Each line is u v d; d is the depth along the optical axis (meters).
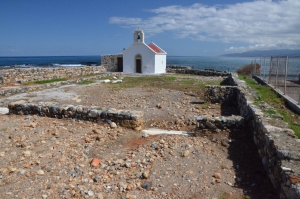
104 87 18.09
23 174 5.04
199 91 15.88
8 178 4.88
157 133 8.20
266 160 5.17
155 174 5.23
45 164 5.51
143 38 32.47
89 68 30.91
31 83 20.36
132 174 5.25
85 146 6.71
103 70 34.78
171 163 5.71
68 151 6.30
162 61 33.59
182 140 7.21
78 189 4.57
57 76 24.66
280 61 15.64
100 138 7.21
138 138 7.54
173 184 4.85
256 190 4.61
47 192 4.42
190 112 10.80
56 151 6.26
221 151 6.43
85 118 8.87
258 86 15.50
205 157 6.02
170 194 4.54
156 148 6.61
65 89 17.03
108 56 36.62
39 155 5.95
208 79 22.80
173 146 6.69
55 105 9.52
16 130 7.82
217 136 7.20
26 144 6.65
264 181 4.88
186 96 14.34
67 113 9.09
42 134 7.50
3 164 5.49
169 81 21.53
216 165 5.62
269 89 14.23
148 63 32.22
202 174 5.21
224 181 4.95
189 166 5.57
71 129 8.06
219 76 26.11
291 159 4.12
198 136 7.54
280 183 4.13
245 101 9.02
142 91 16.20
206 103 12.65
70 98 13.90
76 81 20.70
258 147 6.05
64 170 5.28
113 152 6.43
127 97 14.10
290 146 4.51
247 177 5.11
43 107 9.52
